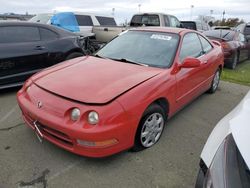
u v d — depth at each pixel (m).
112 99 2.84
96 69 3.57
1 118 4.21
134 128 3.00
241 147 1.69
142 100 3.05
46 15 11.00
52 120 2.86
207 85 5.38
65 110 2.83
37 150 3.32
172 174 3.02
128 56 4.11
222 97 5.83
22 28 5.58
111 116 2.76
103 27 10.00
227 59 9.29
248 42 11.48
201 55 4.89
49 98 3.02
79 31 10.26
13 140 3.54
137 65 3.78
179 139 3.80
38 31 5.82
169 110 3.77
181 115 4.69
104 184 2.80
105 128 2.72
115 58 4.13
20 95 3.48
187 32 4.60
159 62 3.88
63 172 2.96
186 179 2.95
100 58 4.15
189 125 4.29
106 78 3.27
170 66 3.79
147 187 2.79
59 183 2.79
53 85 3.20
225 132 2.04
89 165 3.08
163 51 4.05
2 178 2.82
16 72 5.39
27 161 3.11
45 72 3.68
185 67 3.86
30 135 3.66
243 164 1.60
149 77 3.39
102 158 3.21
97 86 3.06
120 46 4.41
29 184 2.76
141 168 3.08
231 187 1.56
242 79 7.74
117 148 2.90
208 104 5.32
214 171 1.78
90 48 7.49
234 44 9.55
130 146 3.06
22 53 5.40
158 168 3.11
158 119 3.53
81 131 2.70
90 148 2.77
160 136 3.70
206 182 1.87
